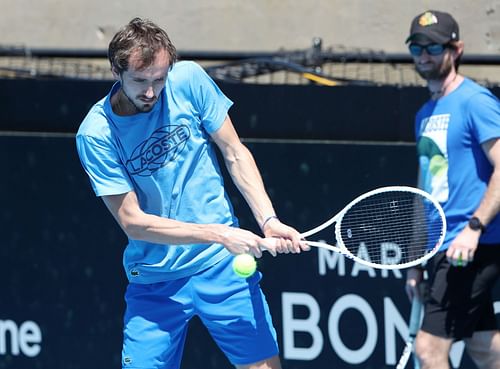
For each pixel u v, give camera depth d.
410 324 13.77
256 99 15.34
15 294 16.52
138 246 11.28
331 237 15.09
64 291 16.34
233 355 11.62
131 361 11.51
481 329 13.47
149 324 11.44
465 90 12.91
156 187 10.84
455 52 13.04
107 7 22.02
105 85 15.81
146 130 10.58
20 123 16.17
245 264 10.52
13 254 16.44
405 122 14.87
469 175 12.89
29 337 16.58
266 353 11.51
